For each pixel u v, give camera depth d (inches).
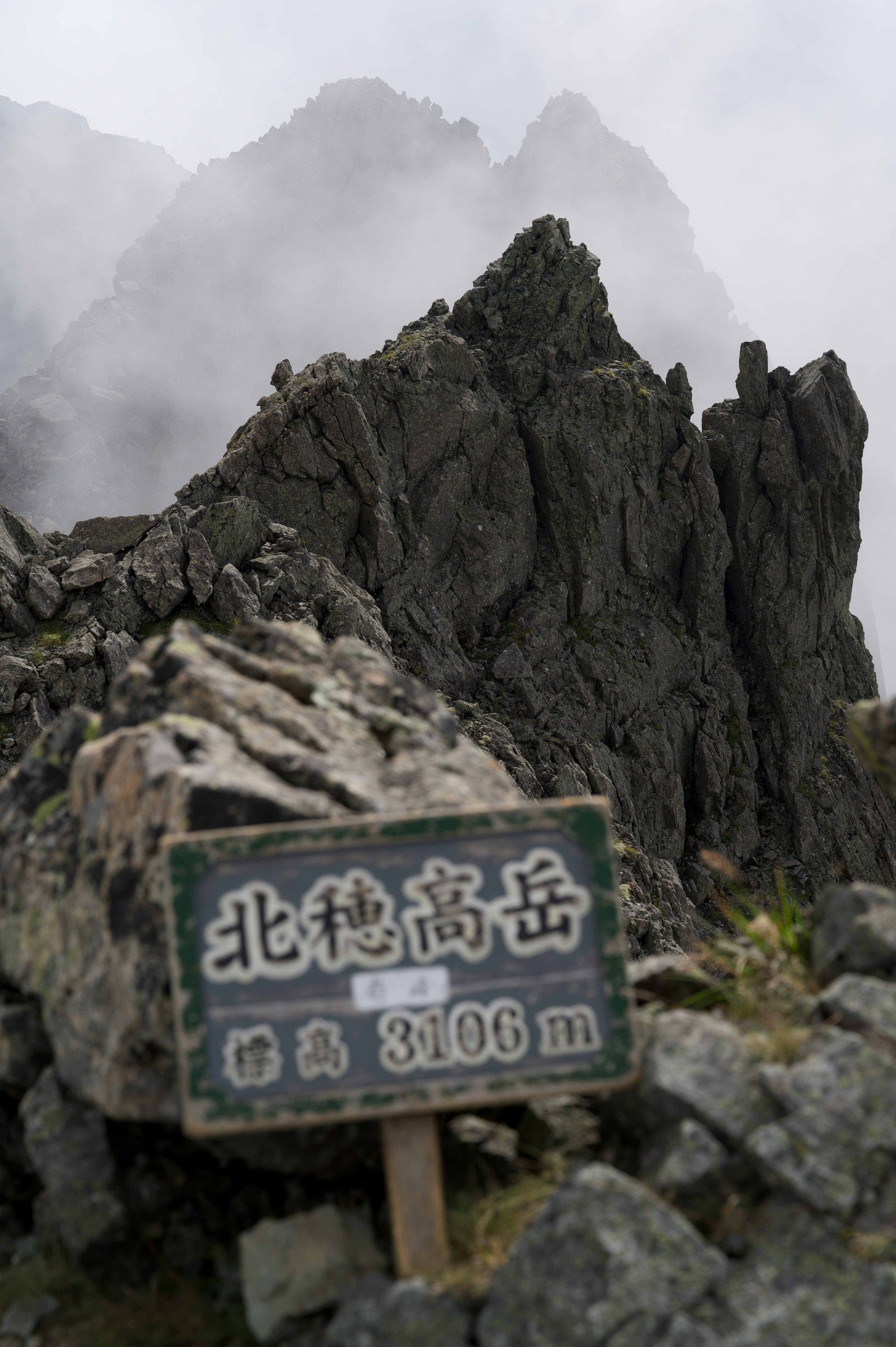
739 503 1279.5
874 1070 142.3
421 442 1075.3
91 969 162.6
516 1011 147.0
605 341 1255.5
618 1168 157.5
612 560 1194.0
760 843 1205.7
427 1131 147.1
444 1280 140.2
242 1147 158.9
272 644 206.7
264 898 146.4
